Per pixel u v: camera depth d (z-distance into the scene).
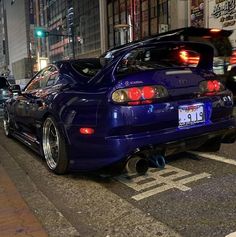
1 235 3.19
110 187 4.34
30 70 92.00
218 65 9.88
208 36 9.20
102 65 5.03
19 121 6.58
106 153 4.00
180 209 3.57
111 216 3.55
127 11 33.34
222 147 5.82
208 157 5.26
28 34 94.62
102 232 3.24
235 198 3.73
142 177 4.57
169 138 4.12
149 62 5.00
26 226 3.36
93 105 4.09
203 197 3.81
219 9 19.50
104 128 3.97
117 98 3.94
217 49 9.73
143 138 3.97
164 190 4.09
